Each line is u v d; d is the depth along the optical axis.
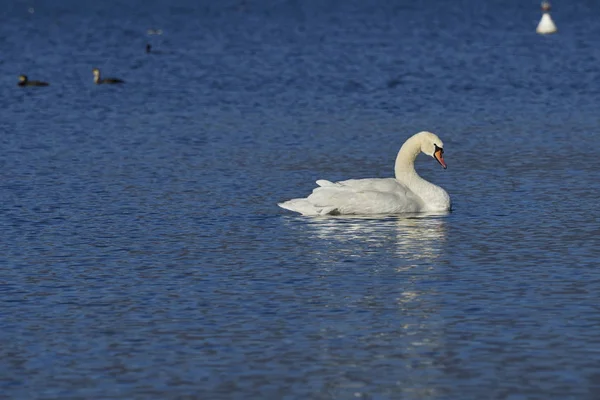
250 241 21.69
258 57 71.81
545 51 74.06
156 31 97.31
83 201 26.11
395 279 18.70
